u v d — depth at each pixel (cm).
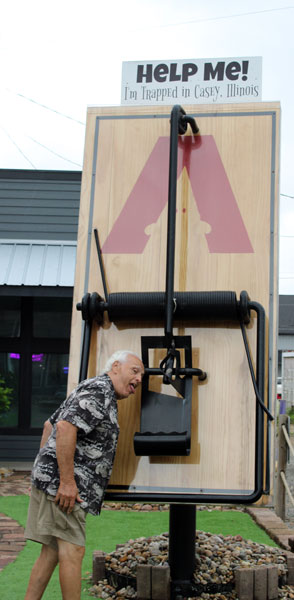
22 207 1052
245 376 375
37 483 351
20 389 1043
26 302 1052
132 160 417
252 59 445
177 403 368
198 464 367
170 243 371
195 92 446
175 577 433
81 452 348
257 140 406
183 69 449
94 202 414
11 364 1054
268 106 409
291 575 455
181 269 395
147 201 411
